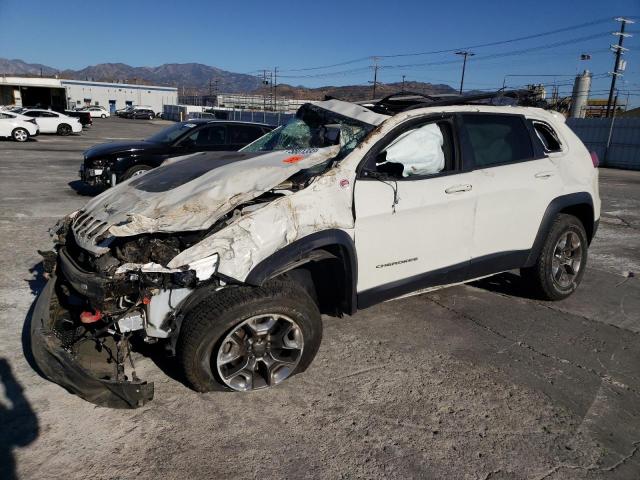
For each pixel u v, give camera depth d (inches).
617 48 1465.3
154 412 116.3
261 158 144.6
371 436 110.7
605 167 973.8
